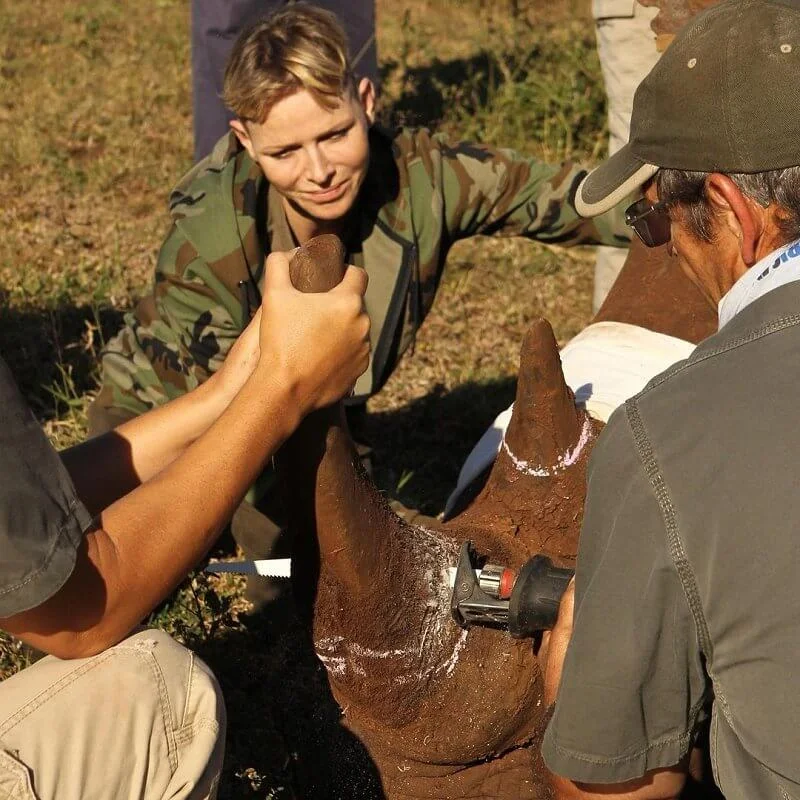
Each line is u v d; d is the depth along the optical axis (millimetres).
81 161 7461
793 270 1868
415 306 3607
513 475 2611
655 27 3650
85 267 6066
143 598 2104
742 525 1752
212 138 5926
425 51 8930
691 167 1938
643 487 1808
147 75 8789
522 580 2182
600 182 2262
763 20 1887
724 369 1822
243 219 3473
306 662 2908
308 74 3193
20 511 1958
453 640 2336
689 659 1837
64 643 2092
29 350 5324
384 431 4914
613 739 1868
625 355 3006
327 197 3361
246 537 3682
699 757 2428
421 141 3600
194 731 2303
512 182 3592
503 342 5574
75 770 2174
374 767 2555
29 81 8633
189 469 2107
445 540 2455
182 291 3551
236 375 2561
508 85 7668
